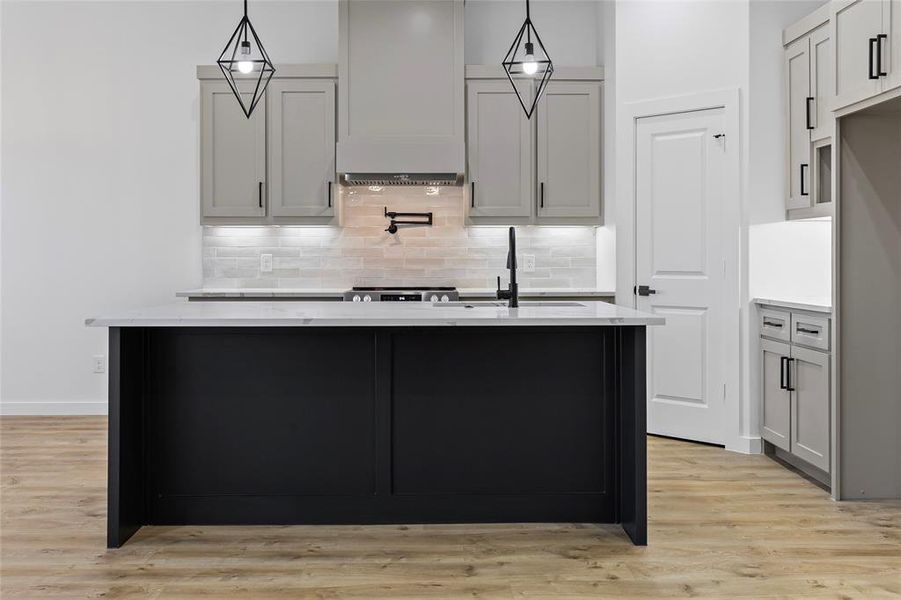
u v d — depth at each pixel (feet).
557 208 16.88
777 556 9.00
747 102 14.21
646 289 15.75
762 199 14.23
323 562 8.87
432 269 18.10
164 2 17.89
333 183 16.75
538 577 8.43
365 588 8.14
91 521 10.29
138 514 10.00
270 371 10.14
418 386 10.17
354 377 10.17
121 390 9.38
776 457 13.89
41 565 8.77
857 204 11.11
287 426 10.17
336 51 18.13
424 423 10.19
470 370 10.18
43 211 17.87
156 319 8.79
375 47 16.46
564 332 10.23
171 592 8.04
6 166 17.80
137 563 8.84
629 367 9.71
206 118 16.74
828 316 11.46
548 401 10.24
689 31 15.10
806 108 13.35
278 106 16.69
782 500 11.22
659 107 15.47
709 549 9.23
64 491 11.64
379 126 16.47
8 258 17.83
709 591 8.03
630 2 15.90
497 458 10.24
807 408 12.23
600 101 16.87
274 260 18.11
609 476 10.27
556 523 10.24
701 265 14.99
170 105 17.95
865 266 11.13
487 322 8.80
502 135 16.78
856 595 7.91
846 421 11.16
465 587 8.16
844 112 10.93
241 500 10.17
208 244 18.03
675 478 12.44
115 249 17.97
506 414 10.22
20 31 17.75
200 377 10.13
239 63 10.93
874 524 10.12
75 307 17.93
